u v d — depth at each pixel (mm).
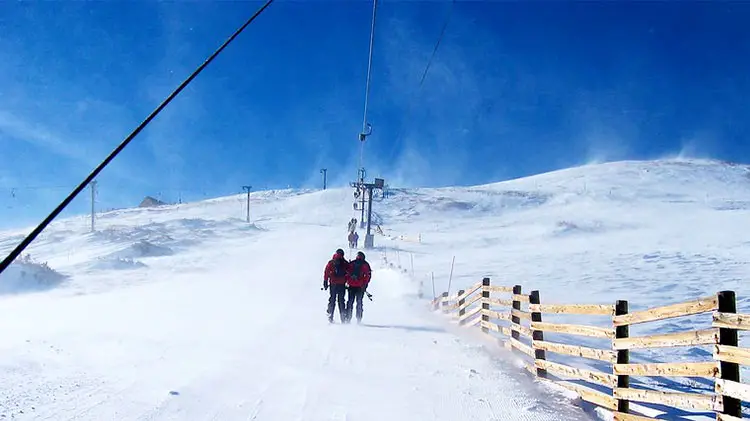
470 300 11422
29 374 5930
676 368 4277
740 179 168875
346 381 6227
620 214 90875
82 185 2541
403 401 5457
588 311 5762
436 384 6195
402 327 11125
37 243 52031
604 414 5043
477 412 5133
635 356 8594
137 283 22656
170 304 14422
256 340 8789
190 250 44906
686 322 11398
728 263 23922
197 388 5656
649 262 26000
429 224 91750
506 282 21250
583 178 180875
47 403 4941
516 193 140750
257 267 30625
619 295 16562
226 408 5035
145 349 7652
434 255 40938
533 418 4980
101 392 5359
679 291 16875
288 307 14094
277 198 153875
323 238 61844
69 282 22531
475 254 39062
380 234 69938
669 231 51938
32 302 15406
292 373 6543
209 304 14500
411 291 20062
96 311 12750
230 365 6836
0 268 2082
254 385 5910
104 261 30172
